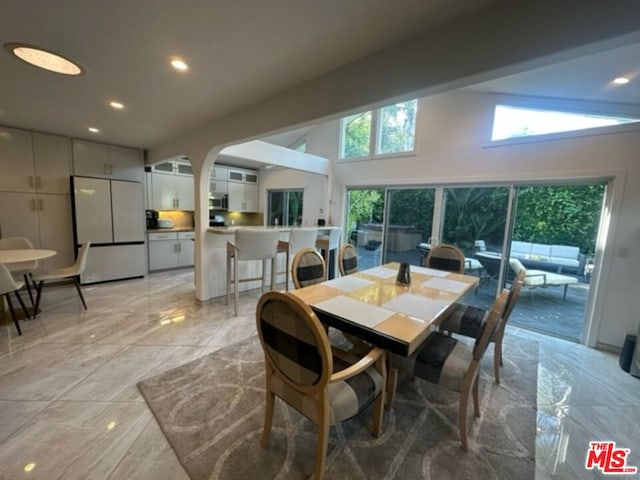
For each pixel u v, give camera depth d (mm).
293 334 1209
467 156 3762
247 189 6906
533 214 3367
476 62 1408
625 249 2736
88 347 2572
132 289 4316
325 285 2246
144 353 2494
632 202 2693
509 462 1519
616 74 2242
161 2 1332
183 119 3154
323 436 1239
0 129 3598
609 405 2008
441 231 4145
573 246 3129
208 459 1467
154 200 5387
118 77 2121
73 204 4148
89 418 1718
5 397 1884
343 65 1935
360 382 1455
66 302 3699
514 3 1287
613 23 1093
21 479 1333
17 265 3258
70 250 4293
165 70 2020
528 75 2566
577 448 1627
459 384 1572
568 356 2707
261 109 2574
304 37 1618
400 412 1876
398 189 4602
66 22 1485
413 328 1495
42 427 1639
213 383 2094
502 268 3611
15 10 1381
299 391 1307
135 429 1645
